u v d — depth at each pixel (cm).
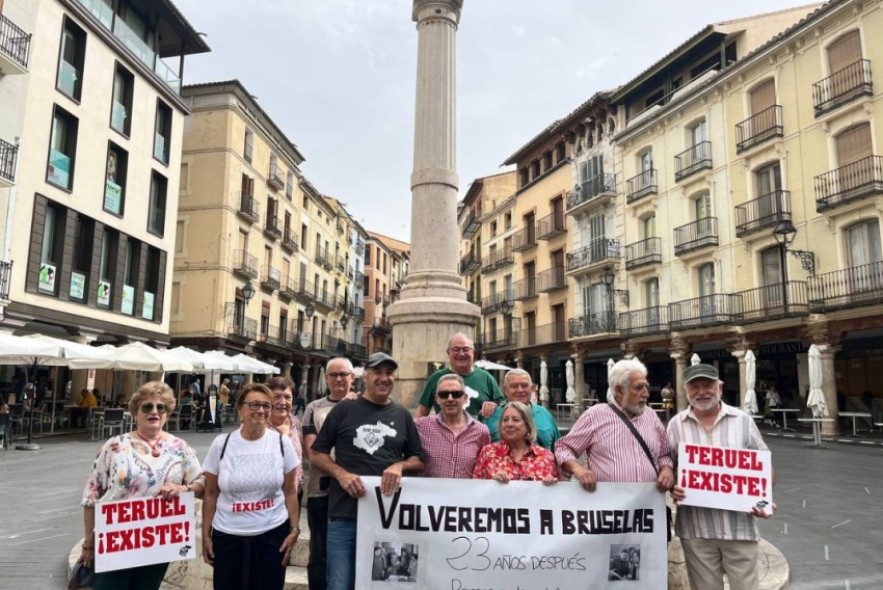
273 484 361
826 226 2084
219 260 3072
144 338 2320
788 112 2236
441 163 802
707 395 361
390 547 361
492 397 508
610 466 372
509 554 361
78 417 1988
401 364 741
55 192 1909
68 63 1994
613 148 3189
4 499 853
